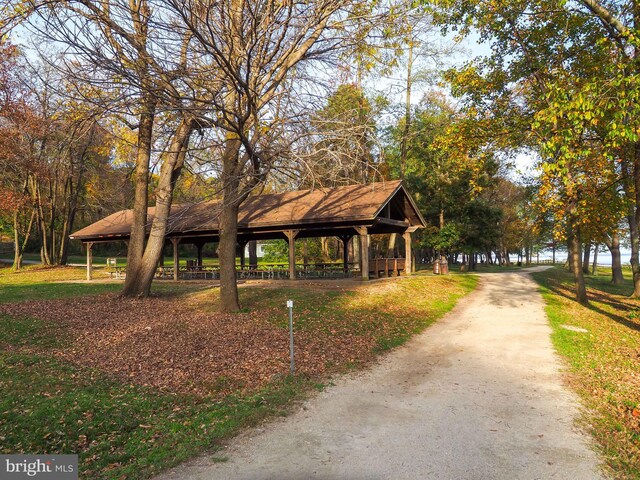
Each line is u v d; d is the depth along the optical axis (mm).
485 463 4684
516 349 10242
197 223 22094
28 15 9031
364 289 17672
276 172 12078
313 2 10750
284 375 7953
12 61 21297
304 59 12289
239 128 10422
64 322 12391
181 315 13375
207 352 9438
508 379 7902
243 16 10156
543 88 15555
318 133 10906
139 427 5816
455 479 4332
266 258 43281
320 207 21391
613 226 17297
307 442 5230
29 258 48125
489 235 36656
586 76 14609
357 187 23078
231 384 7559
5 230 44031
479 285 24500
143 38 9688
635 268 21188
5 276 29234
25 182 32438
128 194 28594
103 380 7672
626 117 9711
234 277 13758
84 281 25812
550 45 15461
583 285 18594
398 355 9711
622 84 8336
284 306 14305
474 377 8031
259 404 6523
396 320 13445
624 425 5852
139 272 16750
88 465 4730
